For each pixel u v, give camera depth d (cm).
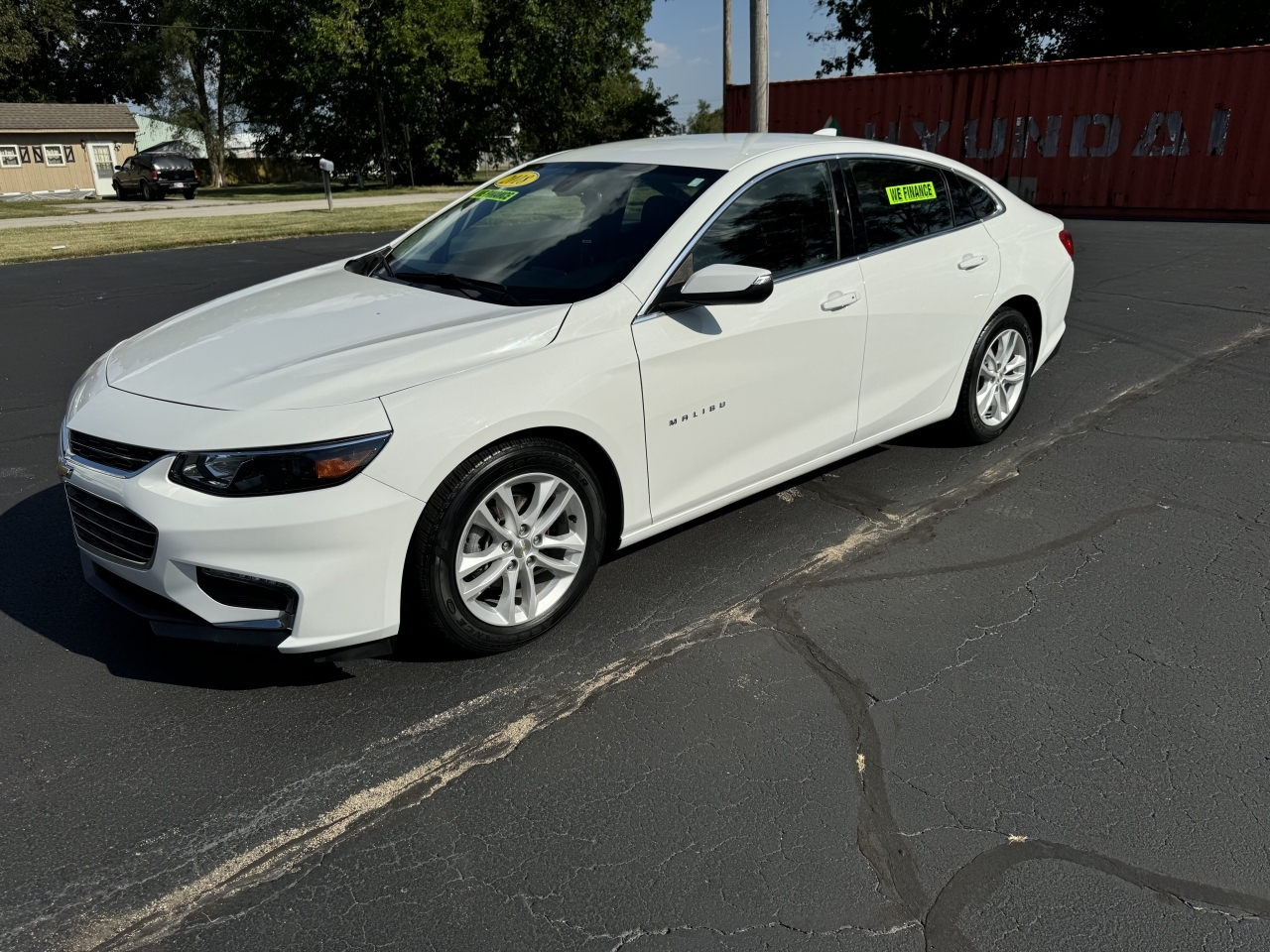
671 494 324
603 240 327
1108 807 229
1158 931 194
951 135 1609
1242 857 213
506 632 290
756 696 274
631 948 191
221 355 288
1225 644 297
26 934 195
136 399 271
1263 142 1320
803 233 354
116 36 4875
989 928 195
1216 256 1027
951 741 254
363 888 207
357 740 257
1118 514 391
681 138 409
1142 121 1416
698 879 209
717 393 325
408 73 3169
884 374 391
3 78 4559
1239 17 2425
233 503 243
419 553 264
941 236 412
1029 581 338
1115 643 298
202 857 216
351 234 1482
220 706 273
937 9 3256
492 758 249
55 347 712
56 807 232
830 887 206
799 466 370
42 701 275
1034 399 543
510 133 3769
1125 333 686
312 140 3628
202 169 4950
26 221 1847
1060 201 1532
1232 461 444
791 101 1770
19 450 489
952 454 461
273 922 198
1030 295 456
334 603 252
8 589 342
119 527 263
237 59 3481
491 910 201
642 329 301
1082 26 3089
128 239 1402
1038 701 270
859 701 271
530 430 280
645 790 237
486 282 329
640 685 280
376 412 250
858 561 355
